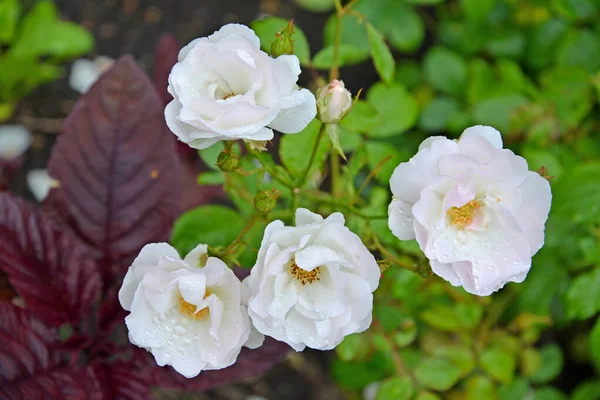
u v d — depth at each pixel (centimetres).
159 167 73
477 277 61
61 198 73
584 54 86
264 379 89
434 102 89
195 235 71
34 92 96
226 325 61
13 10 90
